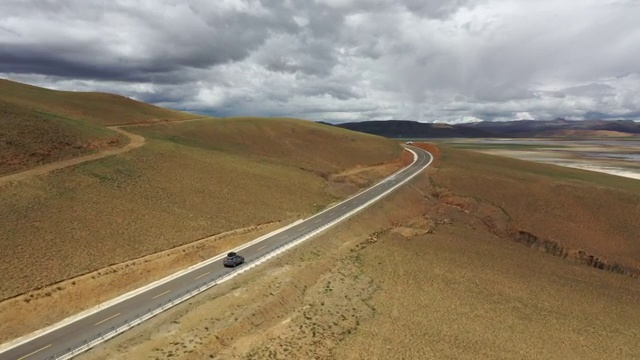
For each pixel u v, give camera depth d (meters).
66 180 58.06
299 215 69.25
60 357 28.61
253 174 83.44
